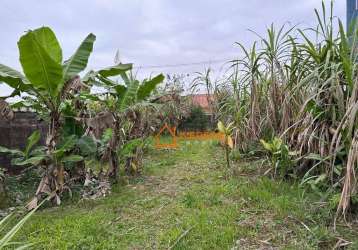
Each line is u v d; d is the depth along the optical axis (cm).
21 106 536
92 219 381
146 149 845
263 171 554
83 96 504
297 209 371
